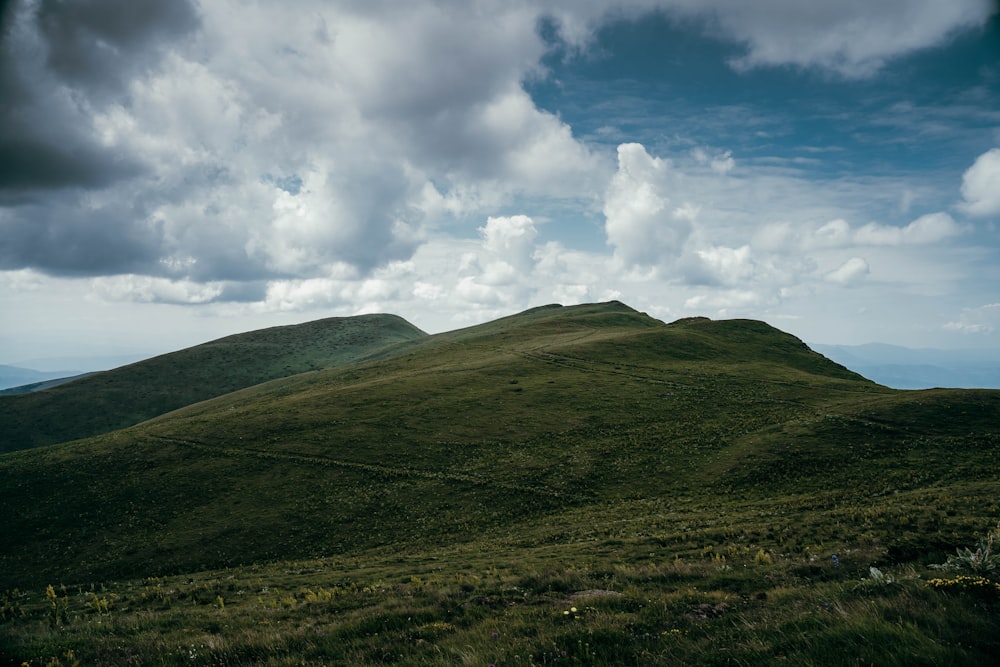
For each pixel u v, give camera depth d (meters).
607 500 46.56
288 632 13.00
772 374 92.94
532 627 11.30
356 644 11.13
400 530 44.22
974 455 47.88
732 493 44.78
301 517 48.03
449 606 14.13
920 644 6.98
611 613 11.90
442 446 63.31
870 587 10.41
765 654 7.68
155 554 43.72
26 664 11.55
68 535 48.28
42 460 66.31
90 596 26.03
